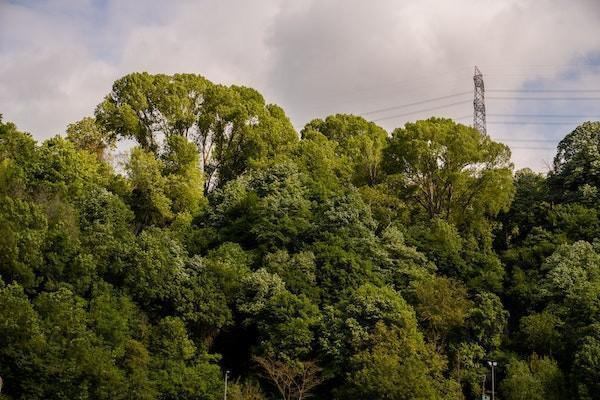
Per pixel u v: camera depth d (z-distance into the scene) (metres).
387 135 142.25
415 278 89.50
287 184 99.69
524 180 119.38
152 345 75.50
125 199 97.50
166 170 106.00
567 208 105.50
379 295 81.44
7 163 82.00
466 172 106.25
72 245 77.62
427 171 107.94
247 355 83.62
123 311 75.69
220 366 83.25
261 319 81.81
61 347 68.06
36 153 89.88
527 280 96.00
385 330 77.56
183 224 97.38
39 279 74.25
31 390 65.50
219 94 117.06
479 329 86.38
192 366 76.56
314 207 98.50
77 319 70.44
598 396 76.81
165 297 81.19
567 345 84.00
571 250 93.19
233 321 82.31
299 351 77.81
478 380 82.50
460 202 107.19
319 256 88.25
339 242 90.00
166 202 98.62
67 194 86.44
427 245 97.50
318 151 114.38
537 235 102.62
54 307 70.44
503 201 104.94
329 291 86.12
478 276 94.25
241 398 74.25
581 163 112.75
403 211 106.81
